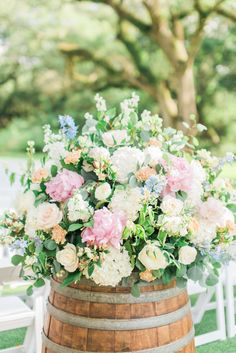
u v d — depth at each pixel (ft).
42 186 5.95
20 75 62.95
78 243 5.68
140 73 53.57
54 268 5.96
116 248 5.56
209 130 59.72
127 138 6.31
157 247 5.58
